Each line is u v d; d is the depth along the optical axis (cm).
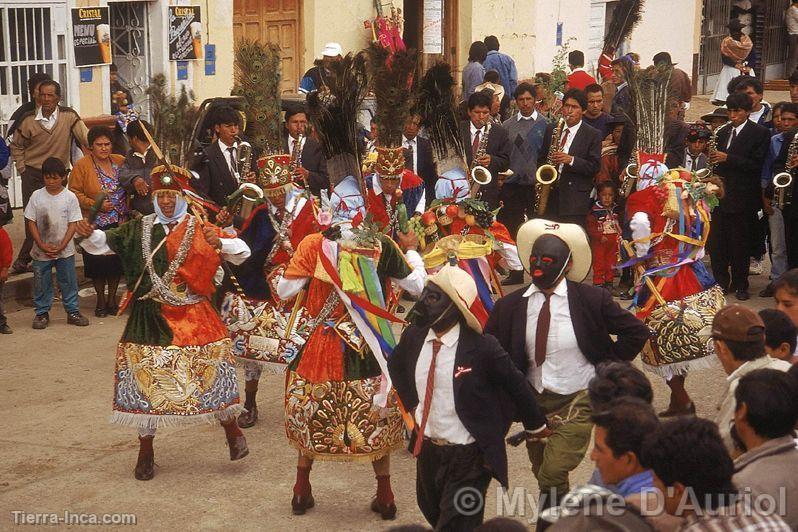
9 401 1118
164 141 952
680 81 1728
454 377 708
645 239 1015
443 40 2828
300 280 845
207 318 917
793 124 1473
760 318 716
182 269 893
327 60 1025
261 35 2331
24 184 1592
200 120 1328
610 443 539
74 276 1385
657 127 1233
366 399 833
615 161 1545
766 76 3962
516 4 2936
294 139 1279
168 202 890
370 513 866
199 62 2123
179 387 897
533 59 3033
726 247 1529
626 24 2134
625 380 630
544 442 787
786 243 1504
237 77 1012
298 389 844
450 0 2812
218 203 1157
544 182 1370
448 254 921
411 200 1026
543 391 778
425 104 1077
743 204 1498
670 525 503
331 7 2412
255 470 952
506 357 712
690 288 1019
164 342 896
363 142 993
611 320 770
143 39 2041
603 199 1536
